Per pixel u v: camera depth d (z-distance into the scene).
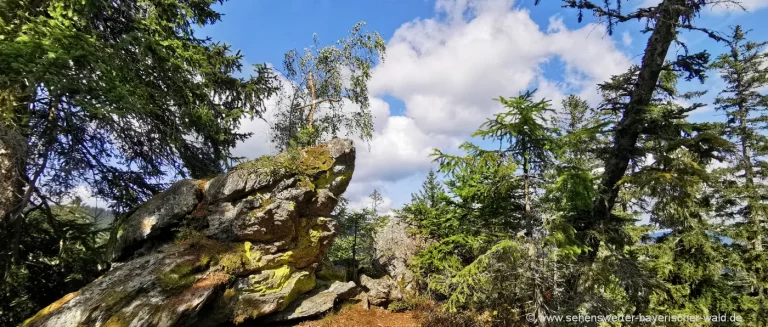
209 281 8.32
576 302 7.27
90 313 6.59
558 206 7.39
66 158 9.87
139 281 7.44
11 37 7.66
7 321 9.23
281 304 9.85
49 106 8.90
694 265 11.68
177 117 11.09
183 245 8.84
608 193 9.09
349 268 14.52
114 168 11.60
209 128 11.98
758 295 13.35
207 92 12.13
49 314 6.60
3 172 8.17
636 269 8.10
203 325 8.41
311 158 10.94
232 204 9.49
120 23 10.62
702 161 8.51
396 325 11.42
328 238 11.41
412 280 14.22
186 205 9.48
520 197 7.66
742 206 15.19
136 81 9.38
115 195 11.89
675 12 8.33
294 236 10.23
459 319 11.19
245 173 9.62
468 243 8.58
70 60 7.63
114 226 10.08
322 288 11.90
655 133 8.56
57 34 7.40
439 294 13.88
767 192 14.42
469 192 7.62
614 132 9.02
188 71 10.93
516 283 7.09
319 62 17.36
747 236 14.33
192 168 12.73
